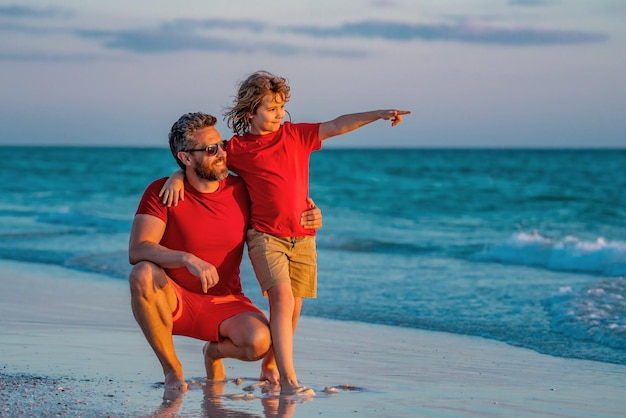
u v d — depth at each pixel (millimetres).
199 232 4211
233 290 4406
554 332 6277
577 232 16531
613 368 5043
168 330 4172
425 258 11672
